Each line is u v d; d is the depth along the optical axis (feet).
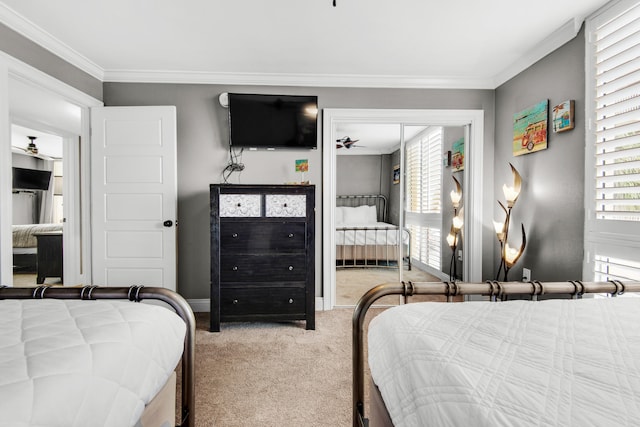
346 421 5.60
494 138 11.59
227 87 11.13
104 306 4.05
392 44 9.09
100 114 10.44
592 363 2.54
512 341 3.00
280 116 10.98
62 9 7.44
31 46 8.18
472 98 11.57
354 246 12.12
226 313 9.57
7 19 7.46
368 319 10.55
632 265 6.64
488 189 11.65
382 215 12.08
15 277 16.63
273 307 9.66
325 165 11.31
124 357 3.10
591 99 7.49
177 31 8.41
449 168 11.94
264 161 11.27
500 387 2.23
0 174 7.41
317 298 11.42
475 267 11.66
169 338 3.96
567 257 8.29
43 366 2.55
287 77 11.05
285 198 9.64
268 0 7.14
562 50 8.43
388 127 11.85
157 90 11.02
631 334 3.14
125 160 10.50
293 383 6.76
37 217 24.57
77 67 9.77
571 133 8.14
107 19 7.86
